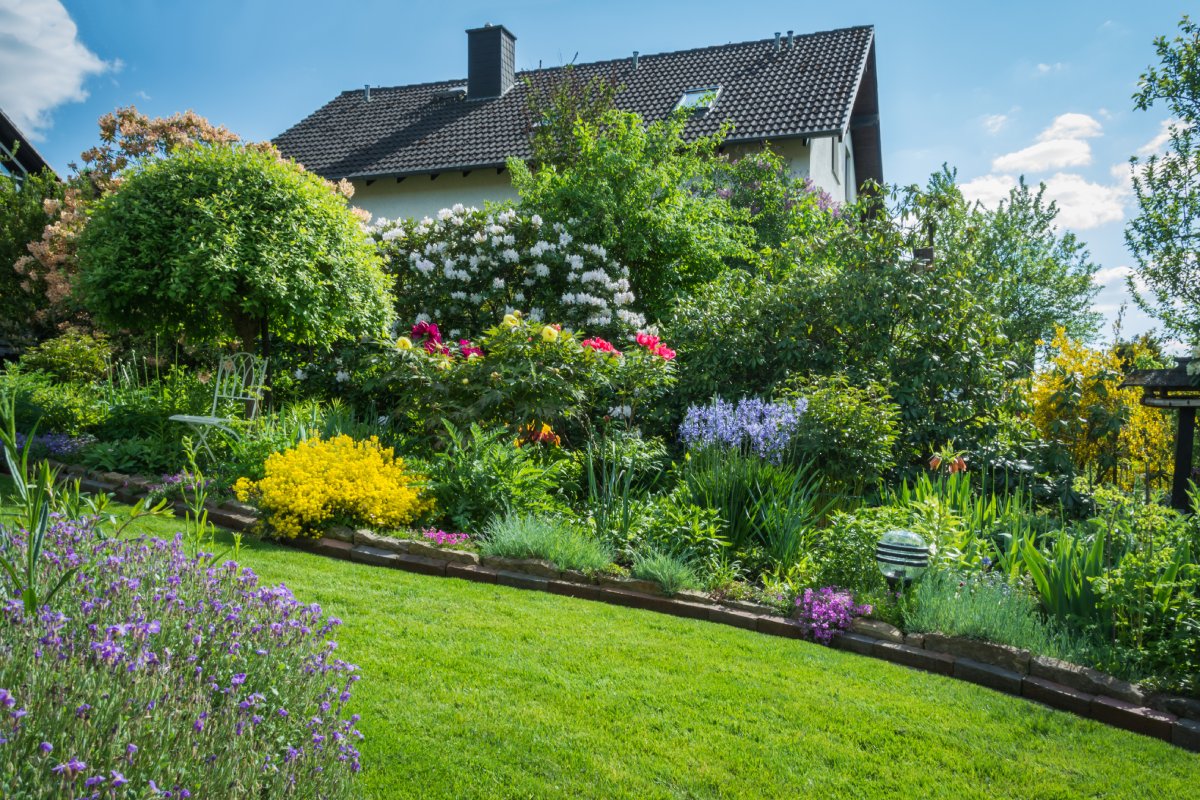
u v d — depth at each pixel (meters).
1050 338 17.56
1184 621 3.91
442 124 19.12
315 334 8.12
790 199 15.02
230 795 1.86
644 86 18.95
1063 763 3.23
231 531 5.76
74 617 2.32
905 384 8.23
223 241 7.23
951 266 8.86
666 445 8.33
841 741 3.29
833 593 4.82
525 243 11.48
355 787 2.44
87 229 7.72
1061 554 4.61
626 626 4.51
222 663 2.36
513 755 2.97
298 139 20.08
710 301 9.58
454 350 7.83
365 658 3.70
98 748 1.75
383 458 6.64
